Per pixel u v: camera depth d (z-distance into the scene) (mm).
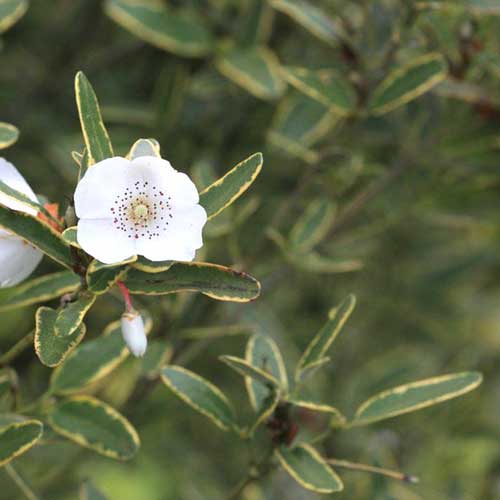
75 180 707
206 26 709
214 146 752
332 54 722
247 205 670
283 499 689
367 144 716
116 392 692
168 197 510
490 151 701
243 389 786
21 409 574
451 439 762
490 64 653
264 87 695
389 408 566
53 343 510
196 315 644
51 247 515
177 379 565
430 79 637
